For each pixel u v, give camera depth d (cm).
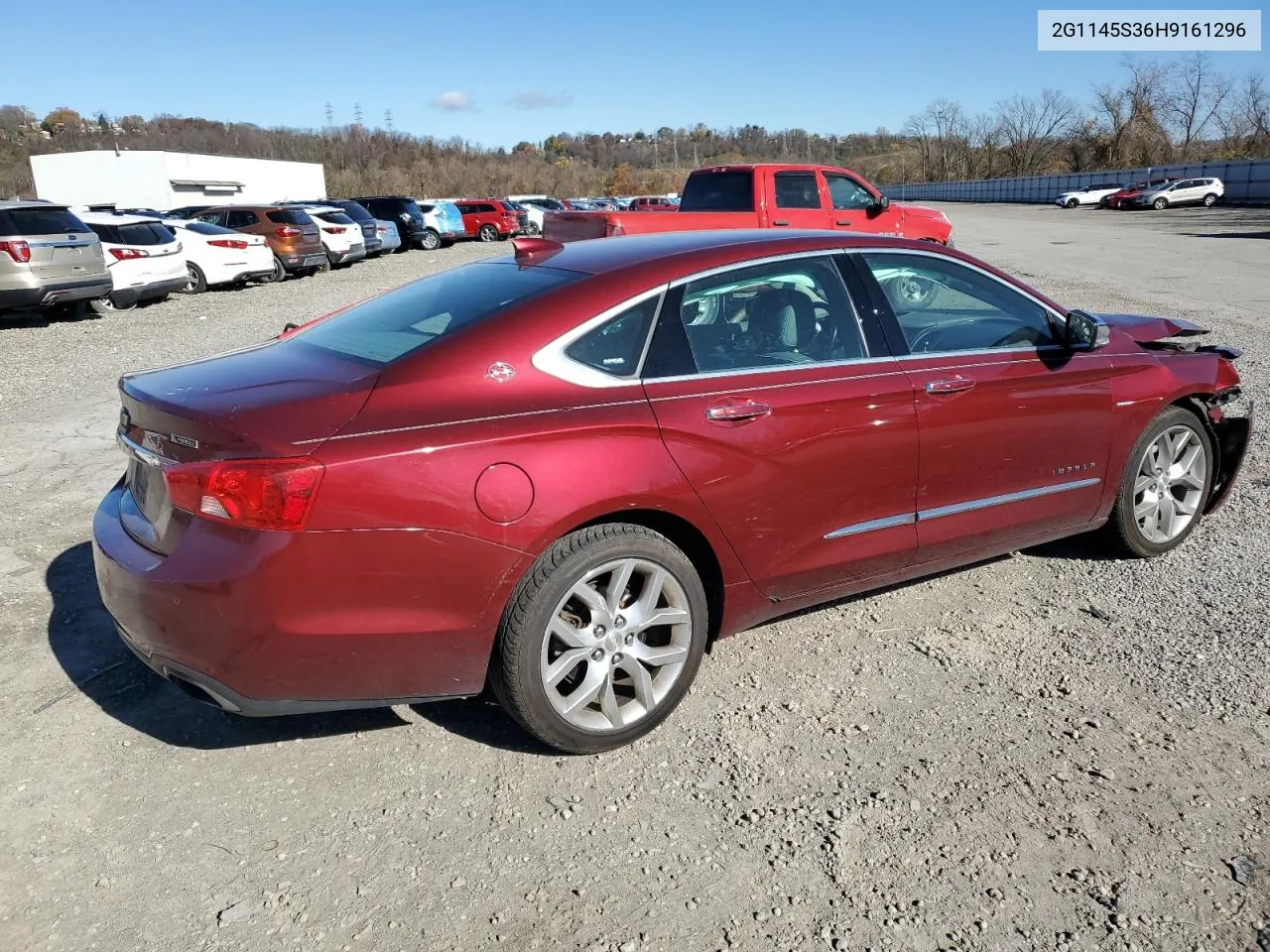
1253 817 274
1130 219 4103
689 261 330
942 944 232
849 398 341
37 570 450
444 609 276
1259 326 1064
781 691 346
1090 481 420
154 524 289
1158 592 419
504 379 289
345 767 304
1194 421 451
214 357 348
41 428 721
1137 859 258
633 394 304
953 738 315
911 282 381
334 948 232
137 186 3703
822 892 249
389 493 265
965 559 398
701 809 282
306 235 2105
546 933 237
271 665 266
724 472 314
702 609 321
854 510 350
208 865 260
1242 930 234
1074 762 301
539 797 288
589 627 300
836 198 1334
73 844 268
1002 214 5219
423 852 265
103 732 323
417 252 3084
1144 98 8081
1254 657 360
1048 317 416
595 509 289
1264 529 489
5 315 1451
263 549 258
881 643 380
